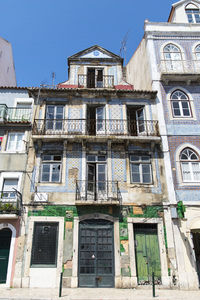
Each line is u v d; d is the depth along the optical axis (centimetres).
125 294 840
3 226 1041
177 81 1336
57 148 1191
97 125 1275
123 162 1173
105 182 1141
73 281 960
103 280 978
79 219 1059
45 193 1097
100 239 1042
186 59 1402
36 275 970
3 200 1096
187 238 1028
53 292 862
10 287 943
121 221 1059
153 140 1191
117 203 1049
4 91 1409
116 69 1441
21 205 1074
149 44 1440
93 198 1113
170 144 1200
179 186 1119
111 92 1300
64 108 1297
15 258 993
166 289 948
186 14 1565
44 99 1303
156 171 1156
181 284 952
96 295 817
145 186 1126
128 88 1388
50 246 1024
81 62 1449
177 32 1466
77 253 1005
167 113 1268
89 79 1427
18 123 1237
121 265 990
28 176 1134
